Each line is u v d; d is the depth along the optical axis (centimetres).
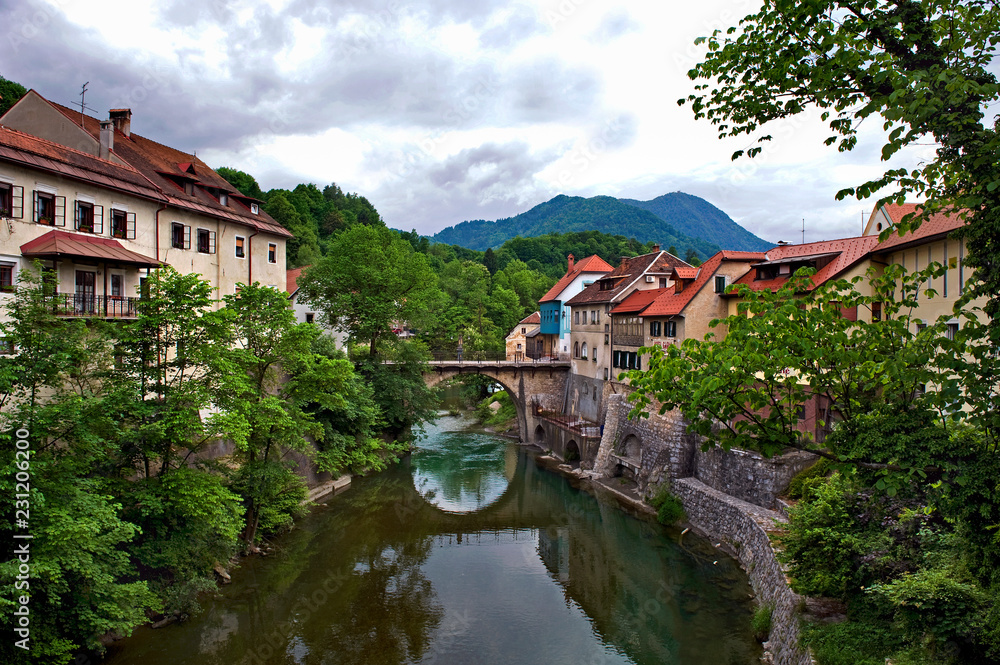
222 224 3198
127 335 1727
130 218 2550
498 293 9150
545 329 5969
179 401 1752
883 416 793
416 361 4184
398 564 2494
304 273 4244
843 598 1489
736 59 799
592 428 4197
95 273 2322
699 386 772
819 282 2566
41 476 1407
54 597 1351
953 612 1022
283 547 2528
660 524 2886
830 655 1276
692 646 1777
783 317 768
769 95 799
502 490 3609
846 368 793
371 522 2981
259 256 3569
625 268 4797
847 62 715
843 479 827
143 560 1697
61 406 1427
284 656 1762
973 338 735
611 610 2075
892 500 1495
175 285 1814
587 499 3381
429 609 2097
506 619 2028
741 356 763
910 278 806
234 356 1964
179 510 1780
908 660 1075
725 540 2494
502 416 5862
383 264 4056
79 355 1571
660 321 3641
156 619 1838
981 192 712
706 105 862
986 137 694
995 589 971
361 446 3256
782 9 747
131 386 1689
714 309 3403
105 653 1664
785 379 824
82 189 2311
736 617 1938
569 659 1777
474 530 2942
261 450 2377
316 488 3288
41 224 2145
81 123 2759
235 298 2291
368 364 3938
